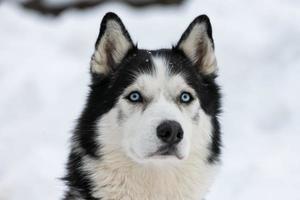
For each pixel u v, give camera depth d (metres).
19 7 15.91
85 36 13.25
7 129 9.75
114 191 5.23
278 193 7.89
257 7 14.78
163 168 5.16
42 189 7.99
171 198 5.29
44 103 10.60
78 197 5.29
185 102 5.32
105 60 5.61
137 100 5.25
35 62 11.95
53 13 16.05
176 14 14.93
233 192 8.07
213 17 14.16
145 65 5.41
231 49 12.63
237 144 9.61
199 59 5.79
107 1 16.25
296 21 13.82
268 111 10.59
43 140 9.51
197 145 5.31
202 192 5.38
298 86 11.18
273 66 12.12
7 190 7.96
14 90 10.77
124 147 5.17
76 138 5.41
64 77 11.40
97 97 5.48
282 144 9.45
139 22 13.84
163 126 4.90
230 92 11.33
